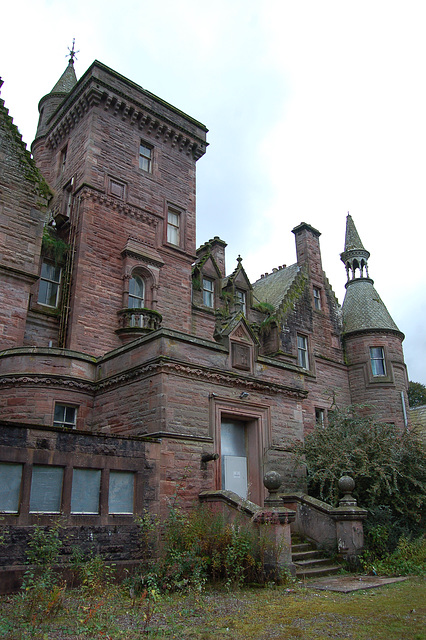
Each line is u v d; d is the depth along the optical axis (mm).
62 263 19969
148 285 21328
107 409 15086
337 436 17312
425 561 13500
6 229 17578
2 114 18734
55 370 15531
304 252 30328
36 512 9773
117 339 19516
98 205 20656
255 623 7668
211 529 11195
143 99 23656
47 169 24484
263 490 15062
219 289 25859
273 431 15930
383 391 28031
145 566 10680
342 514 13672
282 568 11008
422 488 15383
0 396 15359
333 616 8086
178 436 12969
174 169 24406
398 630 7223
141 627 7273
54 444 10367
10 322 16828
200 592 9688
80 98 22281
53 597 7383
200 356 14359
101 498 10883
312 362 26891
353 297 31109
